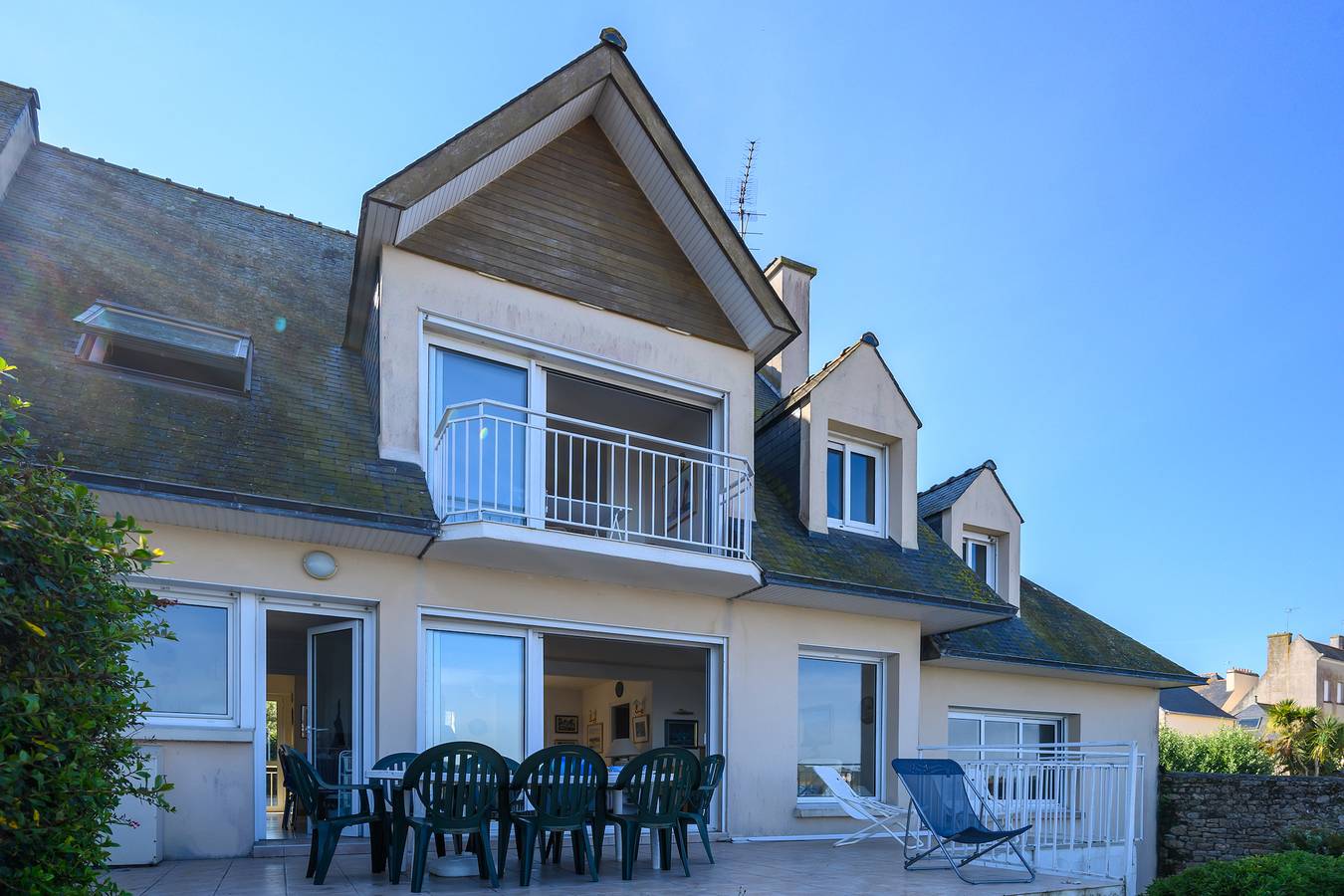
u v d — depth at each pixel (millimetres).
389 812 6664
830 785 9148
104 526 3473
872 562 10469
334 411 8305
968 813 7938
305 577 7504
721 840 9117
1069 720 13297
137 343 7762
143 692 6918
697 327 10125
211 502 6617
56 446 6363
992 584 13586
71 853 3270
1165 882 7492
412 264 8383
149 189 10836
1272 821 13180
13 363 6922
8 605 3018
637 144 9773
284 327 9328
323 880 5875
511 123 8609
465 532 7484
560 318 9180
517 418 9039
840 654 10570
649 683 14141
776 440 11438
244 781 7125
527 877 6145
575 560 8133
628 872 6500
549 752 6184
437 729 8008
